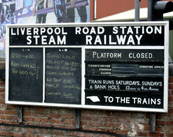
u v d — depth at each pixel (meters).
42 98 4.72
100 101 4.46
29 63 4.77
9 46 4.84
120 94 4.38
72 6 14.41
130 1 12.34
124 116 4.49
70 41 4.57
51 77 4.68
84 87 4.52
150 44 4.26
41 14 16.02
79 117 4.69
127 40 4.34
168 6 4.53
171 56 8.49
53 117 4.86
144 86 4.28
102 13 13.38
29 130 4.99
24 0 16.97
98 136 4.62
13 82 4.86
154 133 4.38
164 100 4.18
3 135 5.15
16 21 17.59
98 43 4.46
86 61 4.50
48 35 4.66
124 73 4.36
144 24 4.25
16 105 5.06
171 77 4.32
